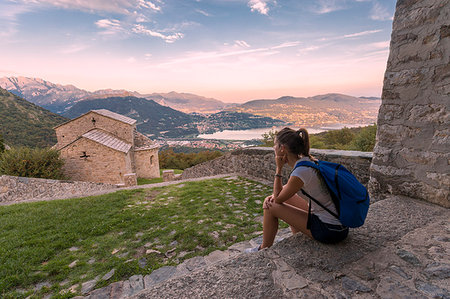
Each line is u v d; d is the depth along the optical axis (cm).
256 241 379
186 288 150
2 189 920
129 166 2286
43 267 345
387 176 327
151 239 420
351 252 180
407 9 289
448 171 262
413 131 294
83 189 1264
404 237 204
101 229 473
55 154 1914
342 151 501
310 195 174
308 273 158
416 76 285
